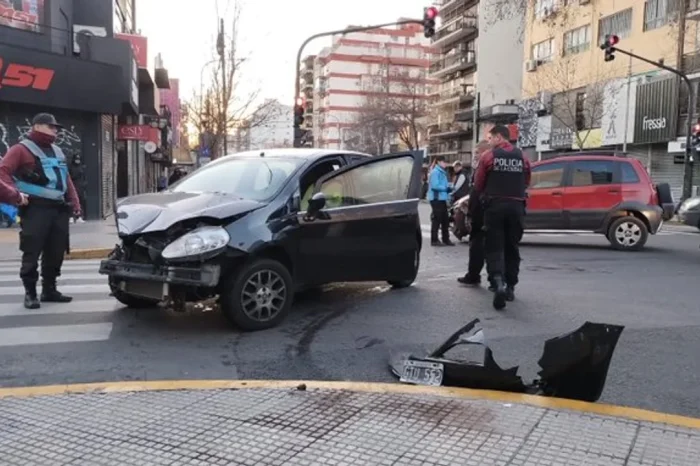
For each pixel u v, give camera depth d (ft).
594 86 111.86
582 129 118.01
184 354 16.93
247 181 21.56
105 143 65.57
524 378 15.20
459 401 12.70
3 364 15.79
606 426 11.50
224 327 19.63
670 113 96.12
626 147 107.14
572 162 42.01
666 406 13.67
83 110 57.31
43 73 52.49
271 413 12.00
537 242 45.73
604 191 41.01
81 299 23.06
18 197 19.88
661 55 99.35
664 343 18.31
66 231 21.99
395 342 18.37
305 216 20.66
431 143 255.09
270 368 15.97
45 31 56.90
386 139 274.57
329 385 13.71
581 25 119.34
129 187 93.40
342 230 21.91
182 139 188.96
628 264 34.27
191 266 18.08
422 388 13.62
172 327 19.53
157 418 11.78
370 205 23.02
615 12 109.91
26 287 21.25
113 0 71.36
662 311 22.40
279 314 19.84
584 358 13.25
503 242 23.04
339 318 21.08
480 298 24.48
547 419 11.79
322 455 10.28
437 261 35.09
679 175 98.37
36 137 20.79
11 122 53.31
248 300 19.16
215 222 18.75
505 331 19.60
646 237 40.75
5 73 50.16
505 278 23.58
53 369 15.52
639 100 102.47
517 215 22.56
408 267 24.66
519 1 110.73
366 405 12.43
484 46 184.85
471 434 11.10
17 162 20.20
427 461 10.09
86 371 15.44
